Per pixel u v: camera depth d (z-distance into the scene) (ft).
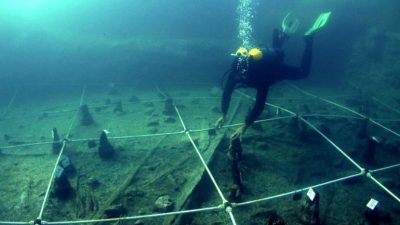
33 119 18.29
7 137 15.46
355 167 12.42
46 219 9.26
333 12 27.68
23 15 25.14
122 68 25.90
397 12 26.07
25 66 24.75
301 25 27.96
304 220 8.96
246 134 14.57
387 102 21.67
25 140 15.20
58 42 25.49
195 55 26.86
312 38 13.73
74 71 25.53
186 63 26.71
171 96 22.17
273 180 11.34
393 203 10.16
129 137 14.55
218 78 26.71
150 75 26.08
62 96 22.79
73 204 10.02
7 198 10.37
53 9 27.20
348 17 27.71
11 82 24.29
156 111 18.86
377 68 24.71
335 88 25.85
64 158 11.61
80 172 11.82
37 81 24.89
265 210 9.39
